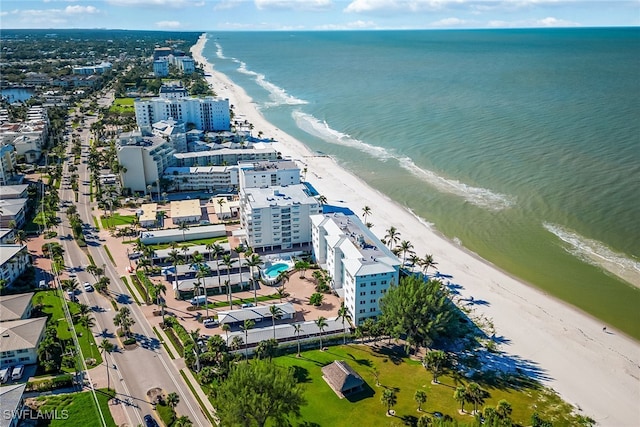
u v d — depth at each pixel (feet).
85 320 516.32
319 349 488.85
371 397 422.00
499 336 510.99
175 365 460.96
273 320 511.40
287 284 608.19
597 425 399.44
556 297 577.84
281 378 375.45
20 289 576.61
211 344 457.27
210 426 388.16
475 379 449.06
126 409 404.98
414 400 417.69
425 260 620.08
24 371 446.19
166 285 600.39
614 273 619.67
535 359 478.59
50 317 526.57
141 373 448.65
